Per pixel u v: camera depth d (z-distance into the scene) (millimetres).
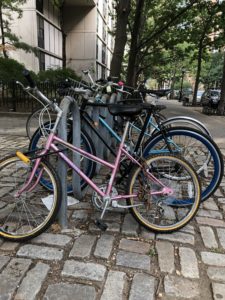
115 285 2010
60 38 23422
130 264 2232
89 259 2273
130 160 2668
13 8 13180
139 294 1938
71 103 2727
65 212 2660
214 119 11891
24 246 2406
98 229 2693
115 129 3281
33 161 2520
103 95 3926
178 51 21109
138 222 2672
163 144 3131
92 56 24719
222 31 18406
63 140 2541
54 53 21906
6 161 2543
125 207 2623
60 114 2508
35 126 5191
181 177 2773
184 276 2127
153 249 2428
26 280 2029
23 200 2865
